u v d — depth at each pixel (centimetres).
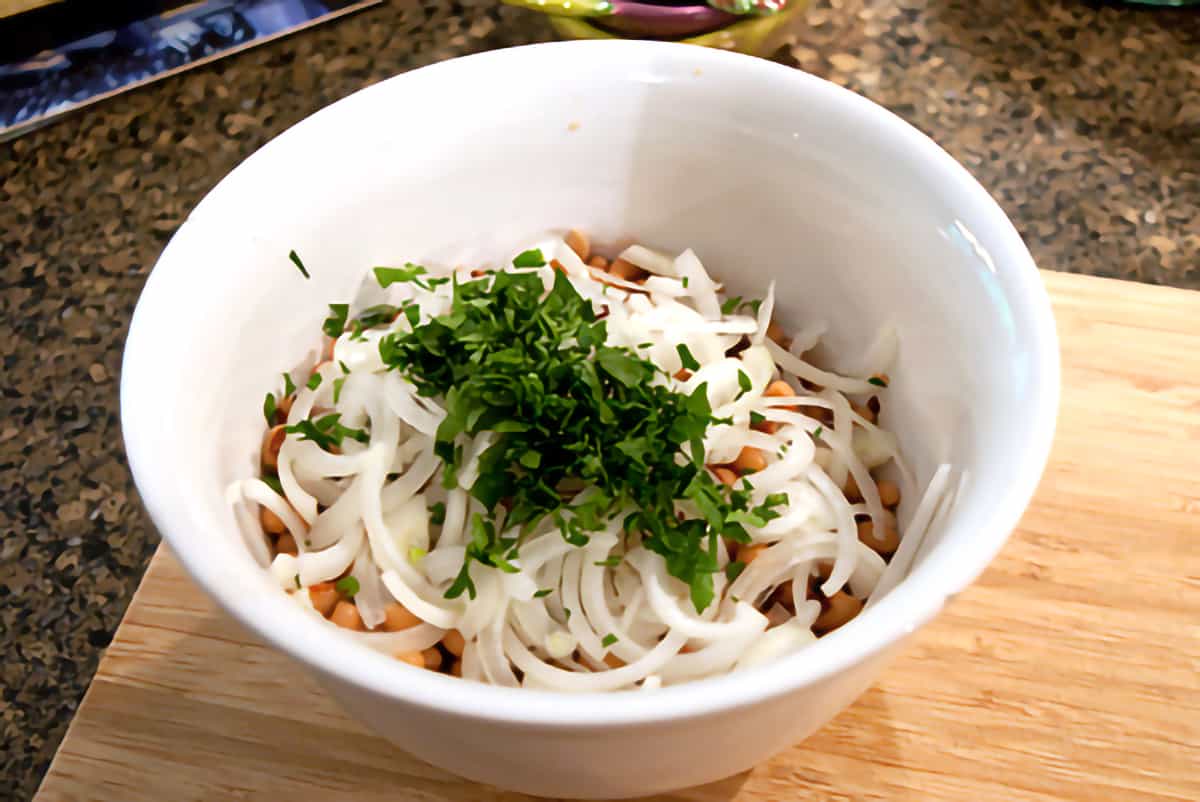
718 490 43
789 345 49
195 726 45
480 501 43
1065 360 52
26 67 63
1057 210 58
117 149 62
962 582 37
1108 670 46
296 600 40
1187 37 65
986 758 44
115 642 46
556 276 46
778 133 46
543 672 42
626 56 46
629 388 43
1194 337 52
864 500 46
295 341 46
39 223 60
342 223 46
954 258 43
